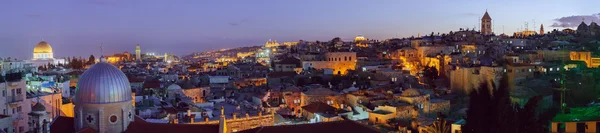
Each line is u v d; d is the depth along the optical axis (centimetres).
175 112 10500
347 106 12875
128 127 7319
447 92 16112
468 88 15725
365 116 11625
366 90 14775
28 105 10362
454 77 16575
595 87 13938
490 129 5619
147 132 7175
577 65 16962
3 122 8450
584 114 5809
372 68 19750
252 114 10375
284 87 16325
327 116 11019
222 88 18812
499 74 14762
